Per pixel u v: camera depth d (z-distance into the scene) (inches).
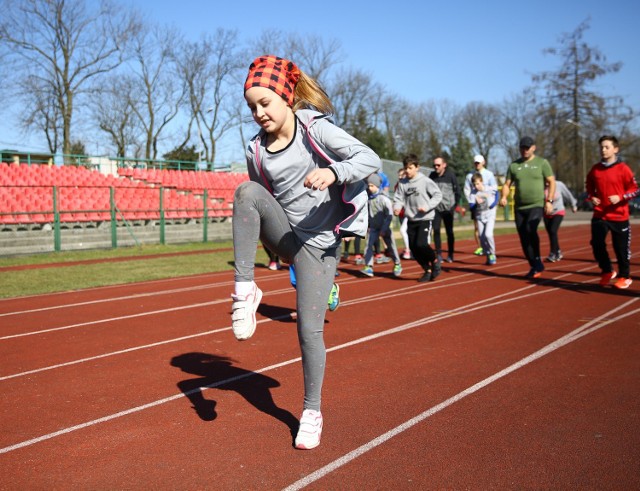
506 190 389.7
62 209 745.0
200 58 1770.4
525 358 199.5
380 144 2149.4
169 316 287.3
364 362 197.8
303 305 125.3
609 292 331.0
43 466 122.1
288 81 118.3
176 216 853.2
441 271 454.9
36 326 264.8
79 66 1498.5
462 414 148.6
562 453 124.7
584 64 1913.1
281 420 146.8
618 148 331.6
